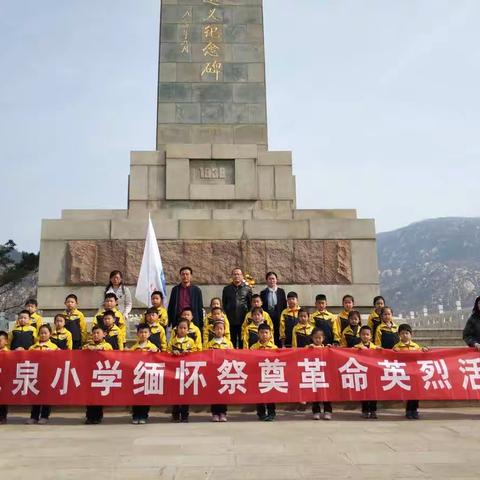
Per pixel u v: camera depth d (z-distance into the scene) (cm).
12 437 701
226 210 1492
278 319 1073
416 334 1529
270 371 861
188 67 1641
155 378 849
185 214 1485
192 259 1419
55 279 1397
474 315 940
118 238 1419
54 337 934
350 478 491
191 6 1675
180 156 1530
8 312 4319
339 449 610
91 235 1420
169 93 1620
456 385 870
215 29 1667
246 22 1678
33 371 852
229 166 1543
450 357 887
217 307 980
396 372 870
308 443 644
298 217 1493
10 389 846
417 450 604
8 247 4025
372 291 1424
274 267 1424
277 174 1541
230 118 1617
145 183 1518
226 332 955
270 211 1490
